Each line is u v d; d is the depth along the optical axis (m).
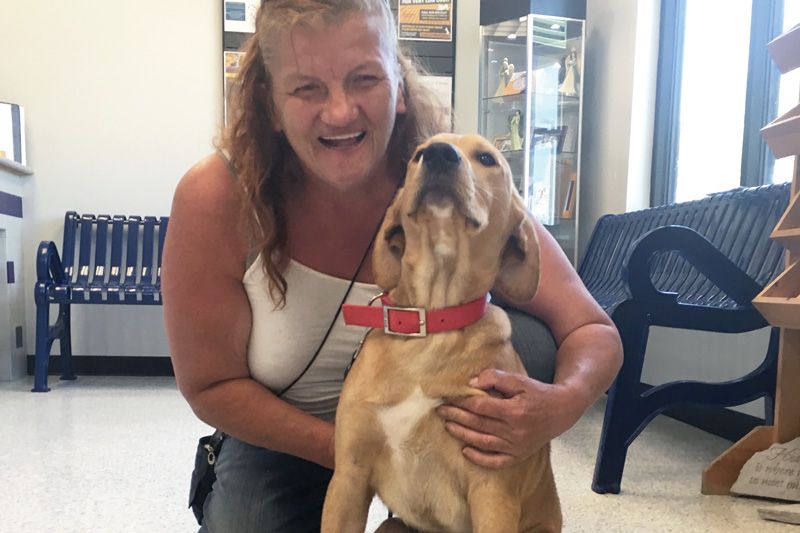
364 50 1.01
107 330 3.81
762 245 2.11
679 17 3.15
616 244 2.94
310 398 1.35
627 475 2.07
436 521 1.06
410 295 1.08
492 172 1.11
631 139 3.23
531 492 1.09
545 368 1.28
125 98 3.85
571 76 3.45
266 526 1.31
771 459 1.85
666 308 1.92
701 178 3.06
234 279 1.20
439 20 3.93
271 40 1.01
